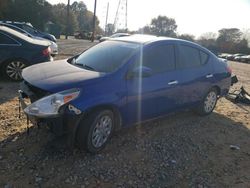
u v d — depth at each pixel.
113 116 4.42
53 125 3.87
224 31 68.50
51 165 3.94
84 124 4.05
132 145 4.70
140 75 4.52
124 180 3.82
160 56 5.09
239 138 5.51
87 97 3.98
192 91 5.72
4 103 6.07
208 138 5.33
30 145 4.36
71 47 23.52
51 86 3.93
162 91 5.00
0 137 4.54
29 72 4.56
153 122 5.70
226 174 4.23
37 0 61.34
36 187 3.52
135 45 4.96
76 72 4.39
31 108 3.90
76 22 83.25
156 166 4.21
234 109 7.30
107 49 5.07
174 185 3.84
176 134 5.31
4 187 3.47
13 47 7.82
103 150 4.43
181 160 4.45
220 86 6.46
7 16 56.62
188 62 5.65
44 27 51.84
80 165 4.00
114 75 4.36
